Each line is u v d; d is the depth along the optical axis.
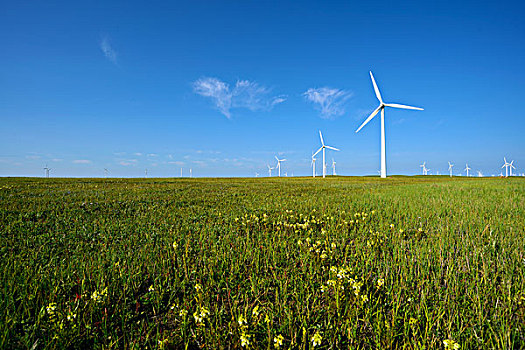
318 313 4.44
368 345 3.78
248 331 3.81
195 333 4.02
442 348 3.60
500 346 3.60
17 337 3.71
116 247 7.52
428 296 4.75
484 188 23.47
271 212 12.82
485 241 7.79
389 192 22.00
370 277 5.67
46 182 31.28
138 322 4.28
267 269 6.14
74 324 3.87
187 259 6.68
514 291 4.84
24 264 5.91
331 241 8.20
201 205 14.98
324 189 26.30
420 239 8.35
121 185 28.75
